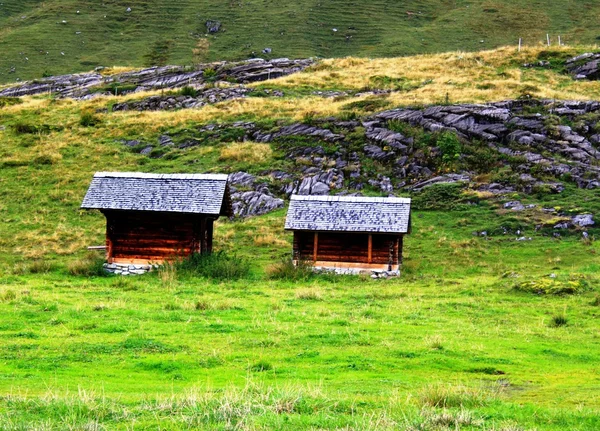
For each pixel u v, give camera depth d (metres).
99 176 44.53
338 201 45.66
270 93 87.44
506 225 51.00
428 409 14.05
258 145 67.44
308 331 24.58
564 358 21.95
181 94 89.25
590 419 13.72
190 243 42.69
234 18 183.75
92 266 41.69
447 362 20.44
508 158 61.00
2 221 54.22
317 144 65.81
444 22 178.25
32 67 153.62
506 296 34.19
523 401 16.17
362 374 18.81
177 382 17.58
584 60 90.50
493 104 68.94
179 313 27.52
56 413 13.55
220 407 13.66
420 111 68.00
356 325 26.06
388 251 44.09
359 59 105.50
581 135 63.97
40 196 59.06
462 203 55.28
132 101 87.88
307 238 45.69
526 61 94.38
